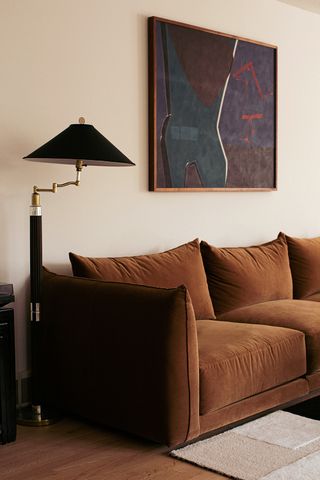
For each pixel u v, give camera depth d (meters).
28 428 3.54
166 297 3.14
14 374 3.36
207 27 4.70
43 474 2.98
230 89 4.83
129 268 3.91
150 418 3.19
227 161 4.84
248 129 4.99
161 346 3.13
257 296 4.52
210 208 4.82
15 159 3.76
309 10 5.50
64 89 3.93
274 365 3.66
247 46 4.95
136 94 4.30
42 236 3.90
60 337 3.61
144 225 4.40
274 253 4.82
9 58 3.69
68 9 3.92
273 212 5.32
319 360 3.97
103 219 4.18
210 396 3.27
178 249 4.28
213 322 4.02
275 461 3.10
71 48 3.95
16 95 3.73
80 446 3.29
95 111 4.09
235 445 3.28
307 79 5.54
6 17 3.66
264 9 5.12
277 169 5.28
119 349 3.30
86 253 4.11
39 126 3.84
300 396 3.90
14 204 3.78
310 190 5.63
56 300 3.63
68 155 3.38
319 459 3.11
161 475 2.97
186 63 4.52
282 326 4.04
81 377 3.51
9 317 3.34
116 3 4.15
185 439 3.18
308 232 5.64
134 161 4.32
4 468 3.04
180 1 4.51
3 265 3.76
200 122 4.64
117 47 4.18
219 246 4.90
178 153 4.51
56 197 3.96
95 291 3.44
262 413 3.78
